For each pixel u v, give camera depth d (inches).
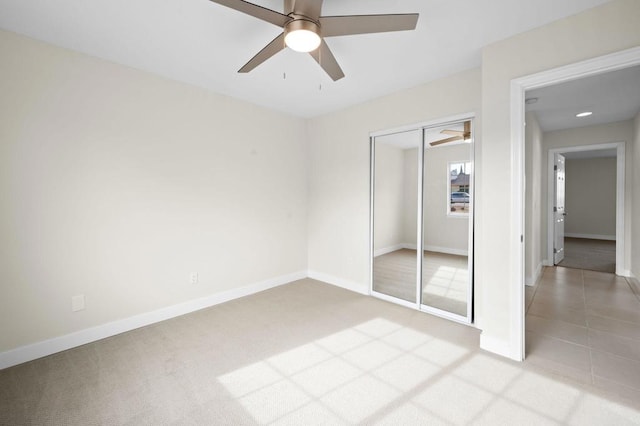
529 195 154.9
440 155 117.9
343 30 65.0
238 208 139.4
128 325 105.9
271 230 154.6
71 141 93.0
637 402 67.6
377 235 141.4
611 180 308.0
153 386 74.4
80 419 63.2
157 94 111.6
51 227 90.0
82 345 95.4
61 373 80.0
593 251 249.3
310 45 64.8
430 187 121.7
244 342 96.9
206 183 127.2
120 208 103.5
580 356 87.4
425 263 124.0
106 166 100.1
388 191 136.5
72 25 79.7
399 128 128.6
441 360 85.8
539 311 122.2
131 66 104.5
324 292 148.3
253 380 76.9
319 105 147.7
